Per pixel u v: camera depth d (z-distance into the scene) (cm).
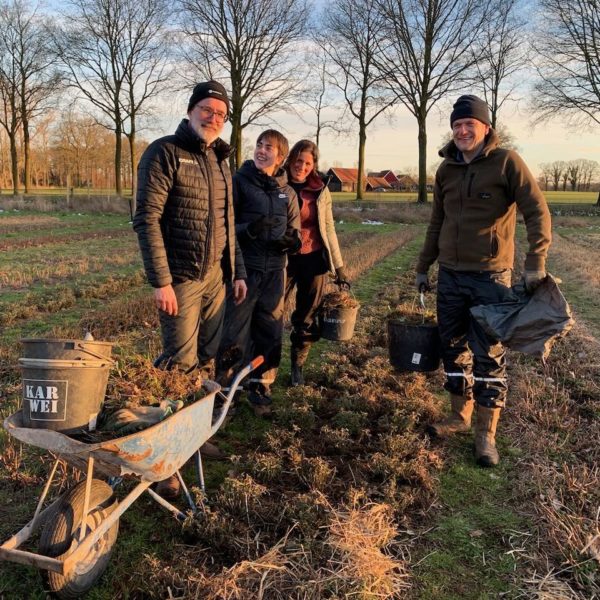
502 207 397
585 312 877
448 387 450
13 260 1320
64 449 237
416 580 290
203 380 324
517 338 372
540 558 308
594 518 337
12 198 3422
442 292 428
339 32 3622
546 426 461
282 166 477
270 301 466
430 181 7150
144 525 326
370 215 2889
